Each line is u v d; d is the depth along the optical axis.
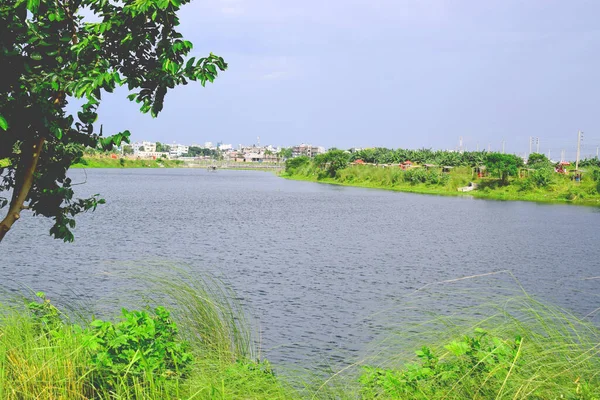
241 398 4.64
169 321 5.62
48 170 5.63
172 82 5.05
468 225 43.31
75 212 5.90
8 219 5.27
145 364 4.45
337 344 12.51
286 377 5.48
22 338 5.31
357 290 19.30
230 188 100.12
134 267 7.69
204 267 23.03
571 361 4.52
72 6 5.27
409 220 46.75
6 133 4.90
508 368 4.33
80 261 23.47
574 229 40.97
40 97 4.77
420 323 5.95
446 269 24.34
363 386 5.00
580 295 18.62
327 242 32.62
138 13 4.71
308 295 18.25
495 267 25.19
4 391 4.40
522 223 44.88
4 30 4.72
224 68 5.06
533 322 5.11
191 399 4.40
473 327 5.23
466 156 99.06
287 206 60.91
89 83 4.68
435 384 4.54
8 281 18.67
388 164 117.81
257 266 23.88
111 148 5.27
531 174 79.38
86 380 4.61
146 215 47.81
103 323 4.86
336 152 130.00
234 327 7.05
